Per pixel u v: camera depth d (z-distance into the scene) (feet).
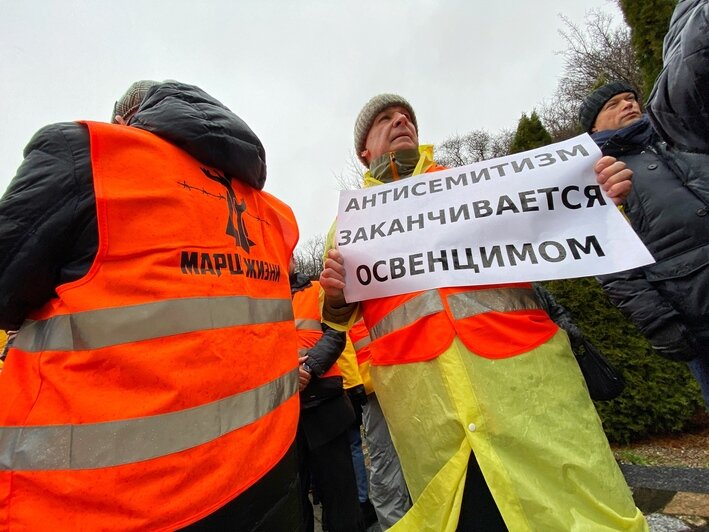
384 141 5.67
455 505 3.54
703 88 3.19
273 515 3.57
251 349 3.71
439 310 4.10
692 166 6.05
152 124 3.57
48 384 2.67
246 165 4.31
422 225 4.60
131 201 3.04
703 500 7.53
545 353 3.86
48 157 2.90
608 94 8.12
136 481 2.62
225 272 3.65
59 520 2.46
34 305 2.96
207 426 3.05
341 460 7.84
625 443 11.10
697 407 11.11
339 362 10.87
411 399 4.04
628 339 11.21
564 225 4.14
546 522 3.22
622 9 17.16
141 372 2.80
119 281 2.89
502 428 3.52
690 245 5.90
